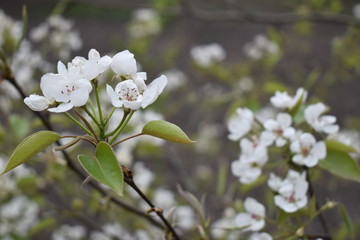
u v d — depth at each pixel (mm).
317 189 5824
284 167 2955
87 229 6797
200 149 8797
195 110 9945
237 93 6160
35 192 4648
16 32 4793
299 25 6836
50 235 6309
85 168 1945
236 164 2988
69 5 6535
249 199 2863
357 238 5293
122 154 4516
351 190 8328
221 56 6266
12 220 5227
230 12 6266
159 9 6492
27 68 5277
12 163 2029
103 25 15469
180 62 10070
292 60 7875
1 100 4848
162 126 2053
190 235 5082
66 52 5805
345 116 10250
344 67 6758
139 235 5109
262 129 3115
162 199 5270
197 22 9016
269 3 8773
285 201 2719
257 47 6473
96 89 2113
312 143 2758
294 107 2939
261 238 2779
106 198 3664
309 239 2865
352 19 5945
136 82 2092
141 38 7633
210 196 7109
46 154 3652
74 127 9094
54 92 2068
